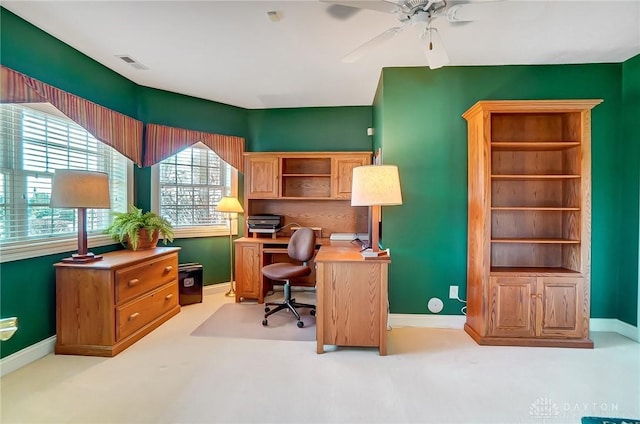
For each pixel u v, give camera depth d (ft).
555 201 9.62
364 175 8.36
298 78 11.09
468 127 9.73
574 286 8.58
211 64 9.96
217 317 10.89
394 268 10.18
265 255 13.14
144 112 11.82
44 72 8.07
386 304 8.25
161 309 10.28
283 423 5.62
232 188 14.35
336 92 12.53
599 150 9.71
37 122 8.26
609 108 9.65
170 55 9.34
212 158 14.12
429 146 10.07
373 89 12.21
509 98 9.84
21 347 7.57
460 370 7.42
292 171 14.40
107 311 8.05
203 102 13.28
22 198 7.89
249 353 8.25
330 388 6.68
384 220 10.21
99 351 8.02
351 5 5.76
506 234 9.75
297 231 11.57
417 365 7.65
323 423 5.63
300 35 8.20
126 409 5.98
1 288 7.20
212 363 7.70
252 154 13.39
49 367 7.50
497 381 6.97
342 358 8.00
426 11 5.89
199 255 13.52
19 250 7.50
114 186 11.05
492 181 9.71
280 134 14.48
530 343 8.63
